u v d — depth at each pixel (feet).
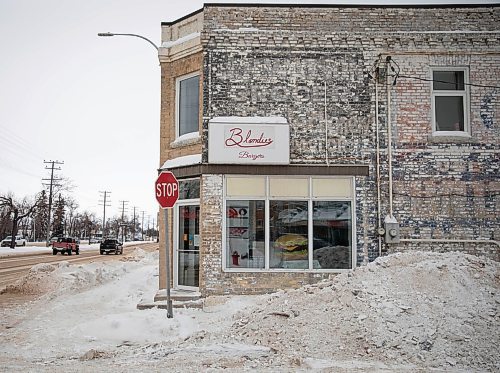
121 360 27.66
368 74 46.88
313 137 46.32
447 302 29.91
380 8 47.42
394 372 24.32
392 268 33.94
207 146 46.09
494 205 46.01
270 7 47.39
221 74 46.62
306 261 45.62
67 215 401.49
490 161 46.32
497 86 46.83
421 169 46.21
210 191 45.55
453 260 34.22
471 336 27.32
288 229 45.80
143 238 586.04
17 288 61.62
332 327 29.17
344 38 46.91
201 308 40.81
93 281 70.90
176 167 48.01
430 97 46.73
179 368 25.49
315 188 46.11
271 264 45.50
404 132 46.47
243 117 46.01
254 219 45.73
